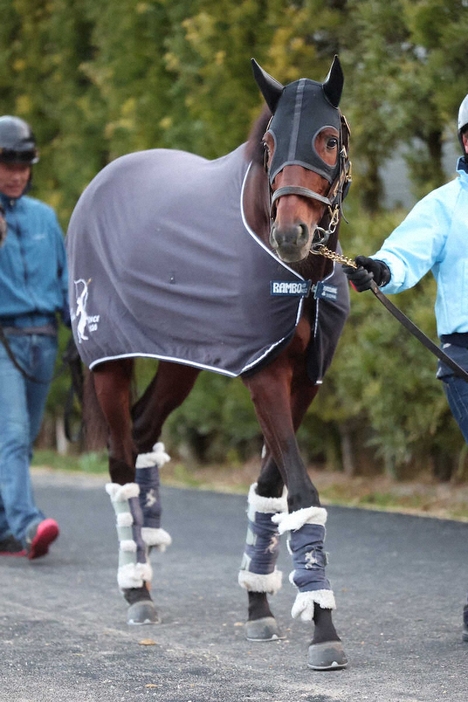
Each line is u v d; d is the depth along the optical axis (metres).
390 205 10.89
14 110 15.27
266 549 6.25
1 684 5.40
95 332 6.78
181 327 6.09
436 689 5.12
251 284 5.64
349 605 6.83
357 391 10.78
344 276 6.00
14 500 8.45
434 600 6.88
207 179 6.26
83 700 5.13
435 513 10.11
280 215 5.14
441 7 9.55
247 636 6.23
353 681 5.31
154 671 5.59
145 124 12.71
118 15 12.91
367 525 9.40
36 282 8.80
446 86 9.62
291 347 5.71
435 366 9.90
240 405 12.07
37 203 8.96
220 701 5.06
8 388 8.59
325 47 11.01
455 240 5.79
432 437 10.49
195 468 13.34
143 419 7.24
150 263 6.29
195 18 11.46
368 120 10.36
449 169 10.34
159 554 8.59
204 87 11.67
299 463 5.60
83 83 14.33
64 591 7.46
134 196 6.67
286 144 5.26
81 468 14.02
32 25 14.76
